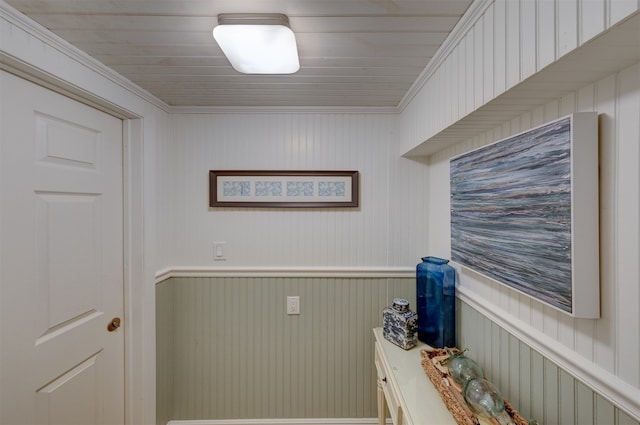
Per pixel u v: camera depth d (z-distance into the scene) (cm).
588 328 70
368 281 168
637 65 59
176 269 166
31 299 97
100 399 127
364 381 168
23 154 95
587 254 66
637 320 60
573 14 54
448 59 102
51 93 104
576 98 72
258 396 168
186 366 168
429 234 168
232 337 168
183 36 98
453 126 103
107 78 119
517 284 88
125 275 141
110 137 133
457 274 135
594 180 66
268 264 168
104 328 129
